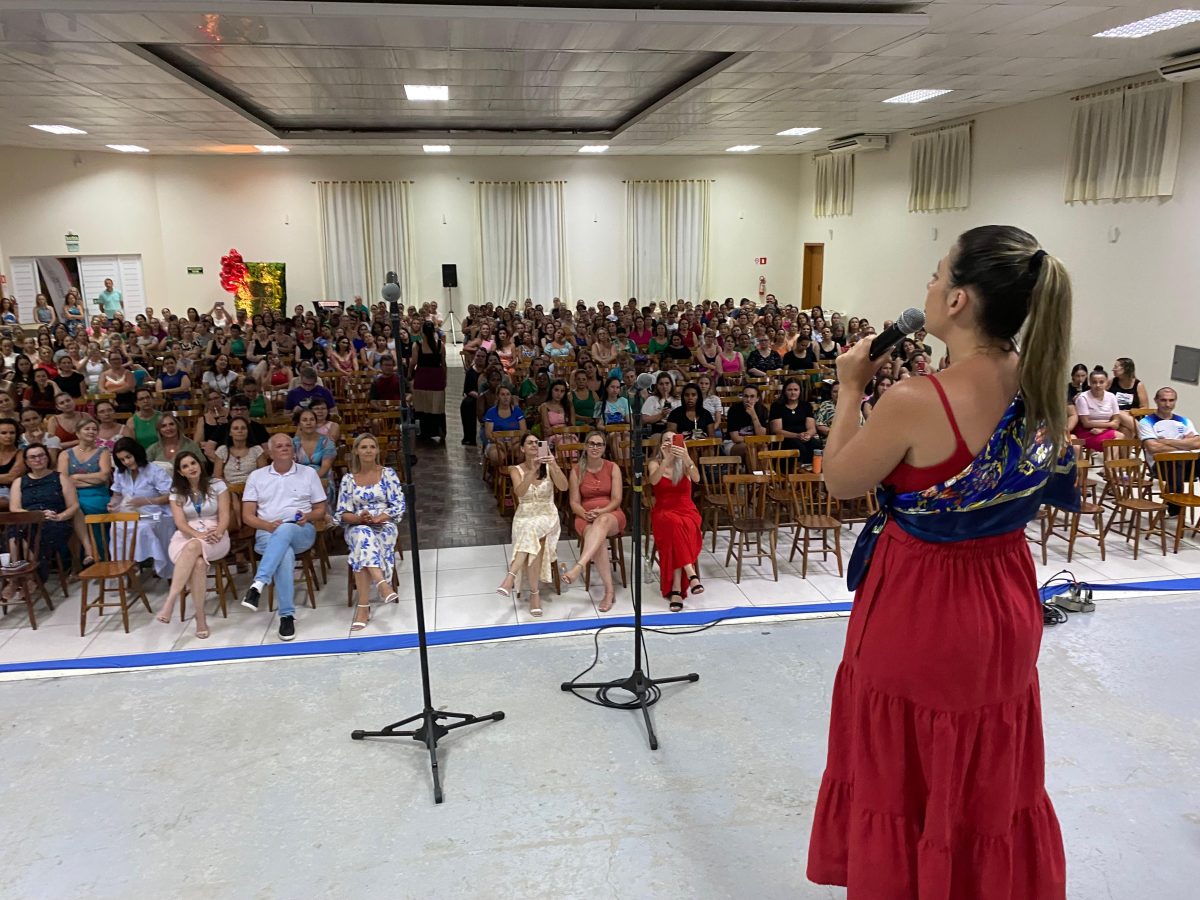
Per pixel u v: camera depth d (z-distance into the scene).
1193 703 3.42
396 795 2.96
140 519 5.06
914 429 1.25
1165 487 5.73
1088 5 6.35
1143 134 9.29
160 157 17.64
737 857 2.57
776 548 5.89
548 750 3.20
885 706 1.38
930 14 6.66
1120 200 9.79
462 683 3.77
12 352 11.38
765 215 19.91
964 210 13.11
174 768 3.15
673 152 18.39
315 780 3.06
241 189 18.08
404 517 6.63
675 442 4.78
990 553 1.32
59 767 3.17
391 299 2.99
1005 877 1.39
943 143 13.42
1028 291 1.18
